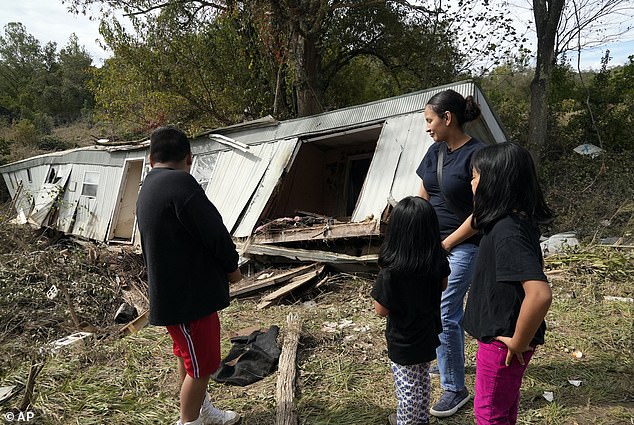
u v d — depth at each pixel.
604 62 14.47
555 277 5.80
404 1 14.15
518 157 1.97
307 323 4.77
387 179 6.56
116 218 10.45
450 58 15.24
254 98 15.35
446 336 2.94
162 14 14.29
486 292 2.06
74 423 3.03
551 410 2.97
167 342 4.37
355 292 5.89
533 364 3.62
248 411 3.19
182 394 2.62
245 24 14.05
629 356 3.70
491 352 2.07
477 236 2.84
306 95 14.41
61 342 4.50
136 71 14.71
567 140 13.92
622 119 13.66
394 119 6.98
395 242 2.39
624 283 5.50
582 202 9.89
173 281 2.43
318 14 12.67
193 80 14.98
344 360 3.89
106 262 8.06
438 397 3.21
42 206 11.84
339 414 3.12
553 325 4.37
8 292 6.32
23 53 50.53
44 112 42.88
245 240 7.51
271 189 7.69
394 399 3.29
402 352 2.45
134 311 6.57
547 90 12.80
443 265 2.46
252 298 6.15
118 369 3.83
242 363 3.74
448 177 2.86
